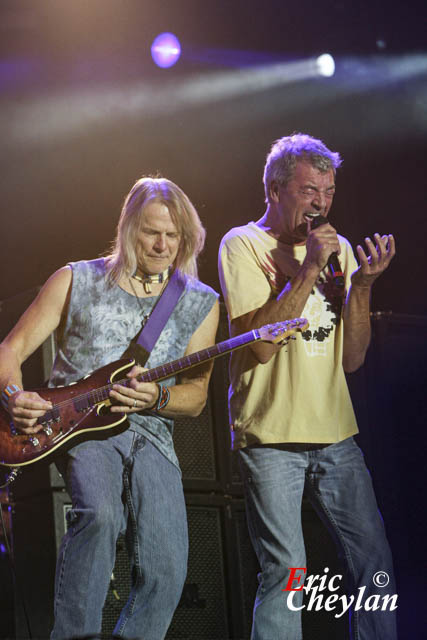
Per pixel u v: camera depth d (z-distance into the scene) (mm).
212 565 4621
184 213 3639
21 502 4348
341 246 4086
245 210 6844
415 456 5371
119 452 3383
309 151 3910
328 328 3859
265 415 3691
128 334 3551
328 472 3762
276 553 3590
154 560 3336
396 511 5242
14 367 3393
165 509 3383
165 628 3377
